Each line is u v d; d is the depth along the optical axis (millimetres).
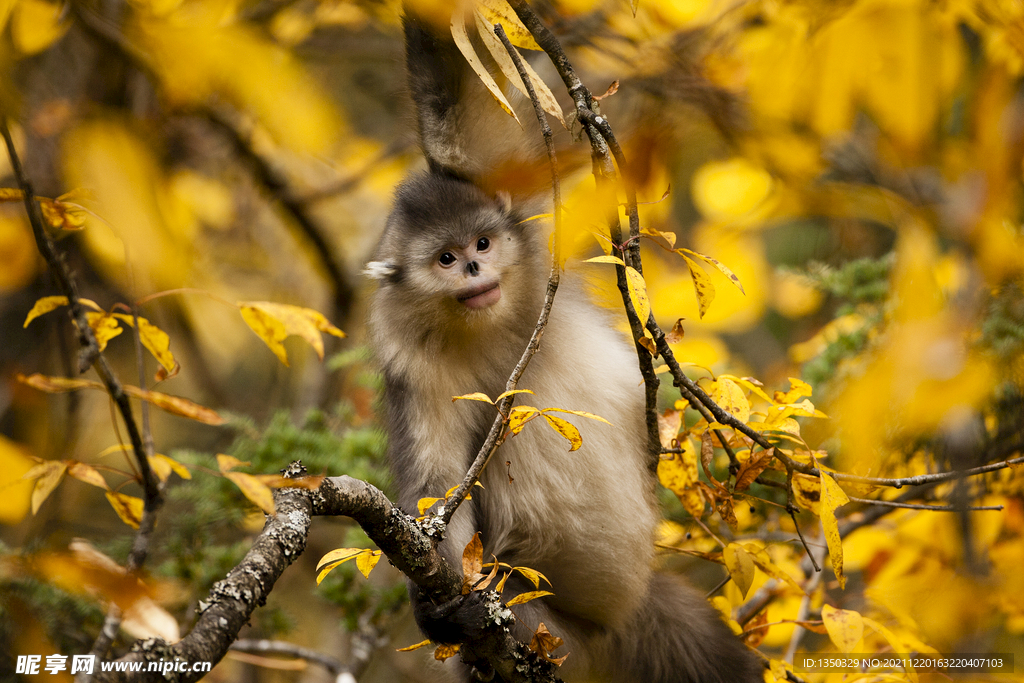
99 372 4367
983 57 7383
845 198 7238
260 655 11578
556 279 5762
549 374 8492
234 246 14672
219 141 12711
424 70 8203
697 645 8766
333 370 14547
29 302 10852
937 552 9008
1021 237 5922
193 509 11133
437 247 8516
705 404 6488
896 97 7234
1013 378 6664
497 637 6531
